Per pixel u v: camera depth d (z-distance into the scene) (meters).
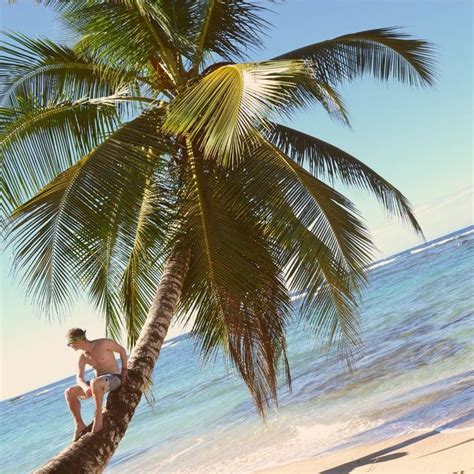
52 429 37.59
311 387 21.25
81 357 7.11
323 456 12.12
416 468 9.20
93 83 10.19
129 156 8.05
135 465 18.50
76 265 7.54
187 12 9.84
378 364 20.69
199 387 34.84
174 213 8.80
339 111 10.62
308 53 10.74
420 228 10.86
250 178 8.76
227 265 8.45
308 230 8.67
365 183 10.61
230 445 16.78
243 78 6.56
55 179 7.73
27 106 8.38
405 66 11.04
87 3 9.72
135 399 7.18
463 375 14.76
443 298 32.06
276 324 9.13
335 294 9.07
